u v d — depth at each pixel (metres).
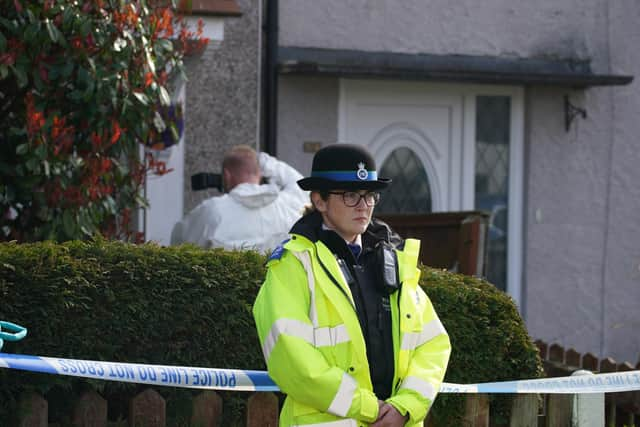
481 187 19.78
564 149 20.16
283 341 7.13
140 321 9.32
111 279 9.19
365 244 7.80
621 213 20.66
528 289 20.00
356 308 7.46
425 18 18.77
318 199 7.66
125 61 11.21
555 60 19.86
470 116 19.53
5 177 11.11
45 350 8.98
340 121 18.16
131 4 11.27
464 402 10.27
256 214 12.83
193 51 13.31
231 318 9.59
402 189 19.19
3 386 8.85
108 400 9.58
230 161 13.16
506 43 19.45
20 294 8.86
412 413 7.28
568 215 20.25
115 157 11.90
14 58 10.70
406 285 7.65
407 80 18.14
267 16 17.48
